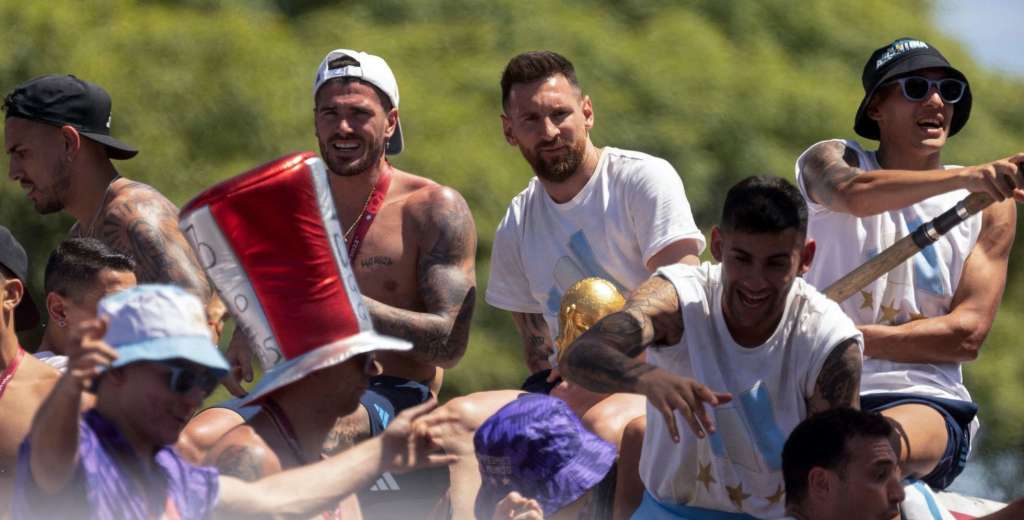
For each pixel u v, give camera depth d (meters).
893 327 21.72
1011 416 51.12
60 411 13.41
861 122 22.95
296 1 52.28
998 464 52.50
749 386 18.41
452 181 44.59
